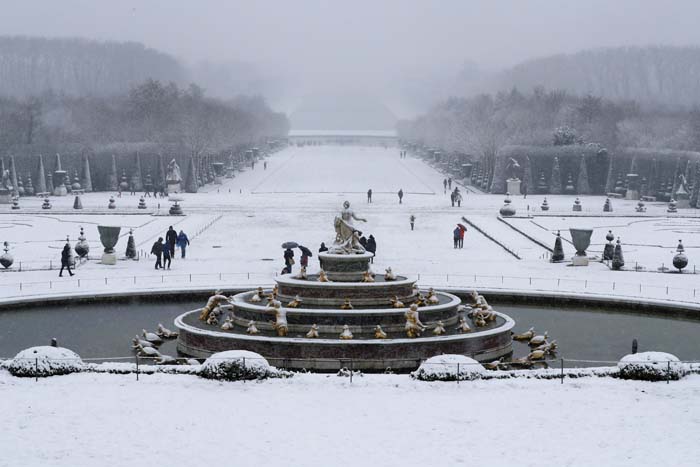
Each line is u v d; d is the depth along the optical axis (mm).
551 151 178500
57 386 42188
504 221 118062
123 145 190500
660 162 167375
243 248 95438
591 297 66750
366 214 127938
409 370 49219
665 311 64062
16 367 43531
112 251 83750
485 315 55344
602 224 118625
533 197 166000
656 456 34188
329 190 174125
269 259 87438
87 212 128250
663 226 117375
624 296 66625
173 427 37062
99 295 66750
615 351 52844
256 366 43188
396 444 35406
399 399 40688
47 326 58688
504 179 175125
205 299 68875
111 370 44500
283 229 110812
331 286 54719
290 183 190500
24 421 37562
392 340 49438
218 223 116500
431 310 53594
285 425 37375
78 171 179125
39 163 165375
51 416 38156
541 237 102812
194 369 44344
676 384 42656
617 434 36469
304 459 33906
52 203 145875
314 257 89500
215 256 89688
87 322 60094
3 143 184375
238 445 35250
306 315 52062
